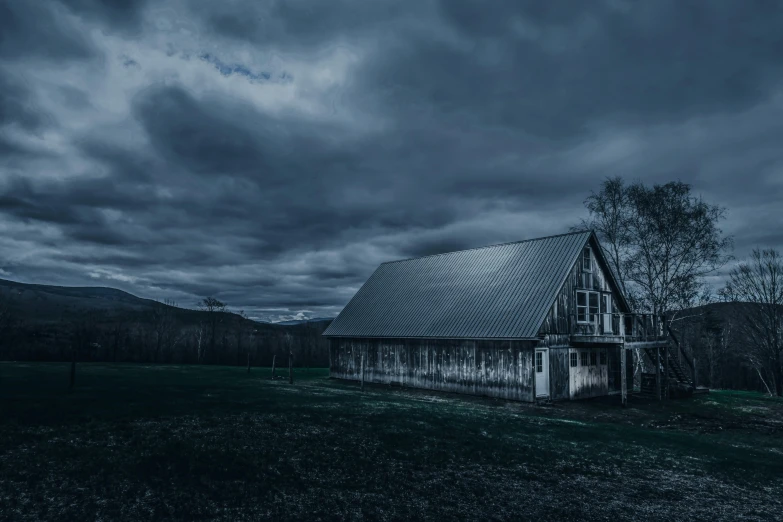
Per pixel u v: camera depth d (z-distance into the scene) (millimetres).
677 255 36812
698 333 55969
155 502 8586
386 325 35344
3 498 8164
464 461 12664
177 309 102625
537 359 27016
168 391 20203
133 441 11617
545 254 31391
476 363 29078
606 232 38969
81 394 17406
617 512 10109
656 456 15000
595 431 18312
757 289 46781
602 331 31656
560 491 11094
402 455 12688
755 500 11586
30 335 63281
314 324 92125
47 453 10344
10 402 14562
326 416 16594
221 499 8984
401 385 33406
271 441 12695
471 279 34469
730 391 39406
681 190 36375
